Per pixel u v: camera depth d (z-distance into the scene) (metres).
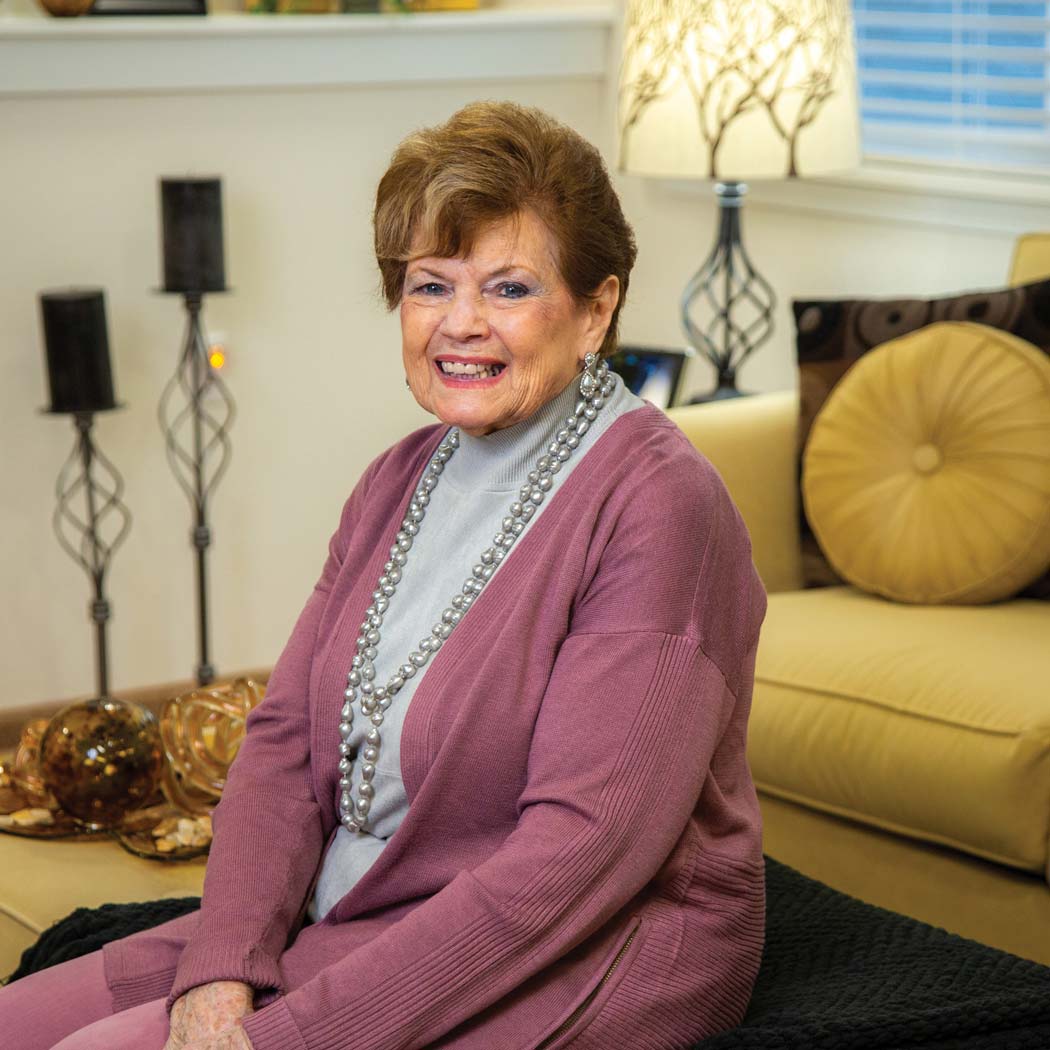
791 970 1.54
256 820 1.47
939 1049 1.37
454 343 1.39
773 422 2.76
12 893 1.80
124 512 3.27
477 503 1.45
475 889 1.25
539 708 1.33
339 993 1.24
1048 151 3.13
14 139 3.15
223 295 3.43
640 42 2.85
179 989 1.33
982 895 2.05
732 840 1.40
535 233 1.37
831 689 2.18
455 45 3.52
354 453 3.66
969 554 2.38
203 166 3.35
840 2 2.82
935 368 2.49
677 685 1.30
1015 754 1.95
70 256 3.25
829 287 3.41
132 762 1.90
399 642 1.45
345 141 3.49
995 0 3.22
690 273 3.74
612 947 1.32
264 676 3.65
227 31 3.25
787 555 2.71
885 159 3.33
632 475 1.37
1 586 3.34
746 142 2.76
